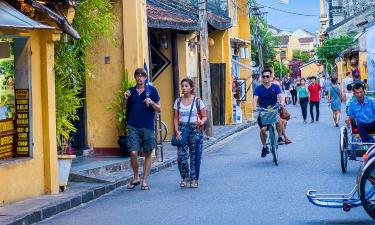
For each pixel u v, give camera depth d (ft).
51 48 40.01
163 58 77.82
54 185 39.40
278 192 38.78
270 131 51.34
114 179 44.91
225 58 107.76
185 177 42.83
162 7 82.64
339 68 197.47
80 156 56.03
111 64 57.77
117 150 57.21
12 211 33.73
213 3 110.32
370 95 51.16
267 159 56.08
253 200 36.55
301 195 37.40
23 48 38.40
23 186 37.27
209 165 54.08
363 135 43.47
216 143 76.69
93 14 47.85
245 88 122.72
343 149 44.62
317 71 340.39
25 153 38.32
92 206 37.63
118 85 57.41
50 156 39.29
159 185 44.32
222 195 38.73
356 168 47.57
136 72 42.37
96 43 57.67
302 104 99.60
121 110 56.44
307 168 48.73
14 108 38.55
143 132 42.57
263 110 51.49
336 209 33.06
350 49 145.89
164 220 32.19
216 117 103.76
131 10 57.21
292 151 61.05
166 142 75.87
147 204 37.06
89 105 57.67
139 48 57.77
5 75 37.99
